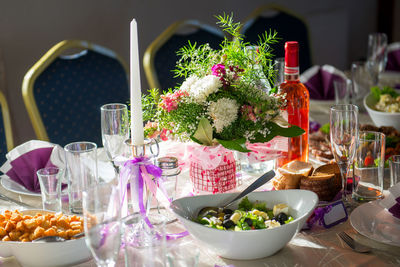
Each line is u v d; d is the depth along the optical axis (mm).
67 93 1990
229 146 1028
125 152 1173
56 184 1083
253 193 1041
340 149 1163
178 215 926
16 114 2797
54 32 2854
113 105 1192
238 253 907
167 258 785
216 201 1034
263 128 1101
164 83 2238
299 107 1276
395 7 4168
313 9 3922
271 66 1171
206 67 1143
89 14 2957
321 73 2035
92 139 2059
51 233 917
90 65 2072
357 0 4168
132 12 3119
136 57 959
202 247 979
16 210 1019
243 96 1077
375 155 1146
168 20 3277
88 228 767
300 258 934
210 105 1044
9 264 925
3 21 2660
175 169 1116
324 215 1033
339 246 975
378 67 2092
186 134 1080
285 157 1312
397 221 1035
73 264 908
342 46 4086
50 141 1930
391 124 1646
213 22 3471
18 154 1285
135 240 905
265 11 2678
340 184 1165
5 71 2715
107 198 758
